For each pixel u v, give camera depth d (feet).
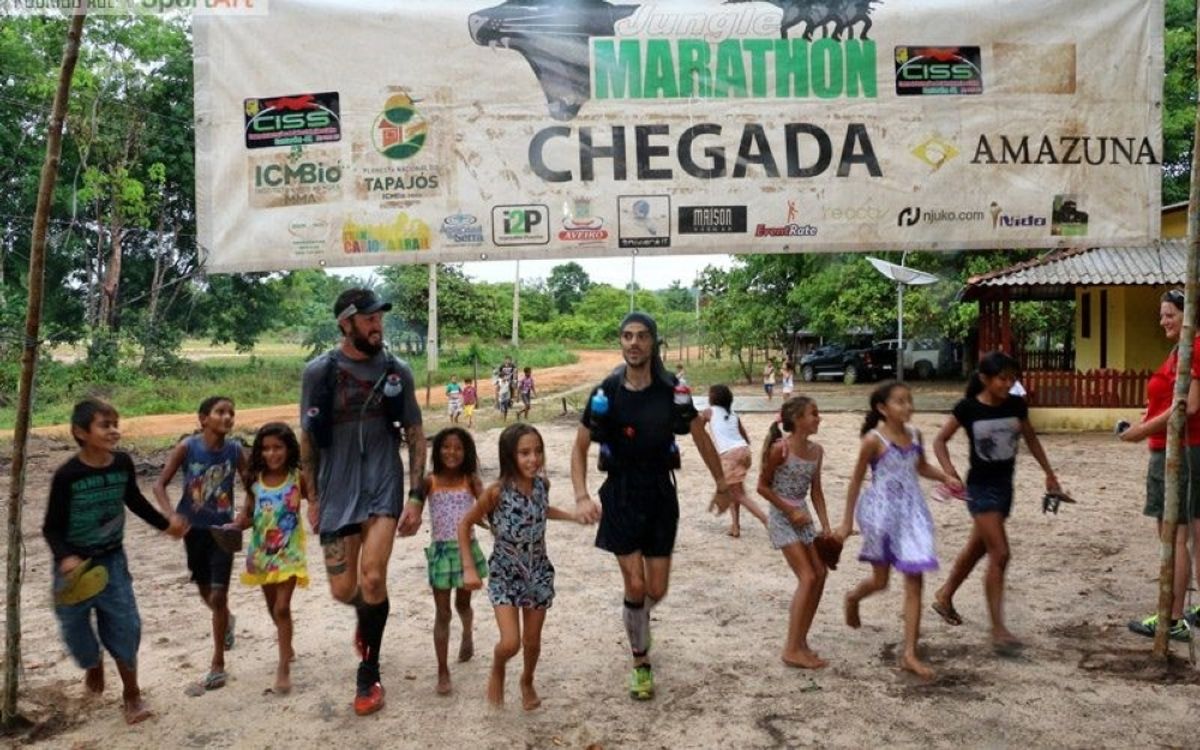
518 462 14.60
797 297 105.40
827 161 19.67
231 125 19.19
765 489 16.74
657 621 19.60
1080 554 24.89
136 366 115.55
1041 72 19.88
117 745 14.07
